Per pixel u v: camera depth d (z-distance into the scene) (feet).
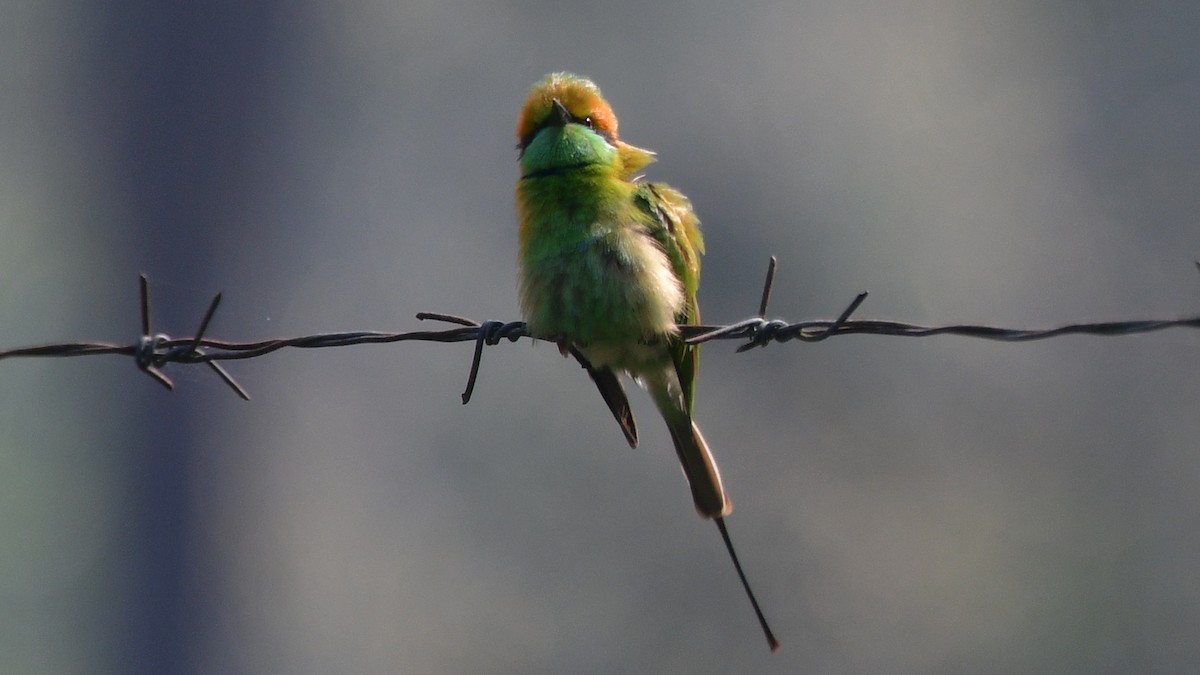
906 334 17.58
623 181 22.08
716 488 22.08
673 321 21.67
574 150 21.89
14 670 43.55
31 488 44.39
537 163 22.02
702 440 22.34
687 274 22.21
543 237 21.84
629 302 21.36
